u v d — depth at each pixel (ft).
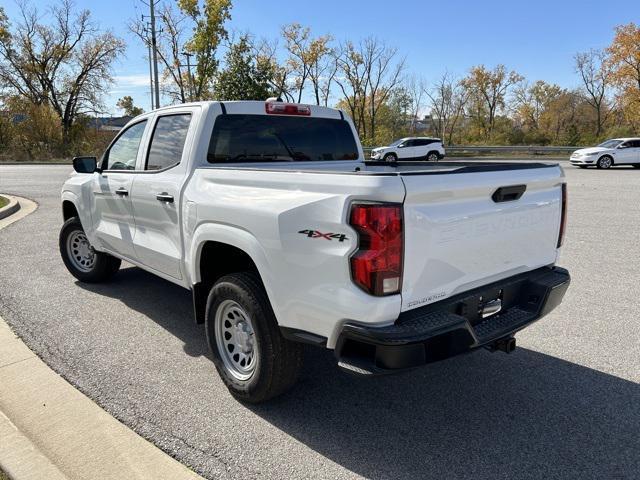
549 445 9.28
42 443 9.25
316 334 8.91
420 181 8.09
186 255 11.96
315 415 10.34
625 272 20.31
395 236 7.85
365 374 8.14
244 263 11.68
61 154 125.39
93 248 17.58
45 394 10.98
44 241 26.21
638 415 10.24
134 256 14.82
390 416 10.32
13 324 14.93
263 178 9.66
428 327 8.16
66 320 15.34
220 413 10.36
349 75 161.68
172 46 133.18
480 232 9.33
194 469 8.62
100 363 12.53
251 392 10.32
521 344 13.66
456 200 8.83
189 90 137.69
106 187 15.35
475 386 11.53
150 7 95.35
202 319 11.91
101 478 8.32
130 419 10.07
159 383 11.57
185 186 11.84
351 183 8.02
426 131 200.23
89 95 145.79
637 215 33.96
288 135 13.99
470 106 197.67
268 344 9.79
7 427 9.63
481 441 9.43
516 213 10.09
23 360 12.60
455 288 9.20
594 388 11.33
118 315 15.79
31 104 128.57
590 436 9.54
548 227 11.14
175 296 17.66
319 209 8.39
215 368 12.34
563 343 13.67
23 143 125.18
